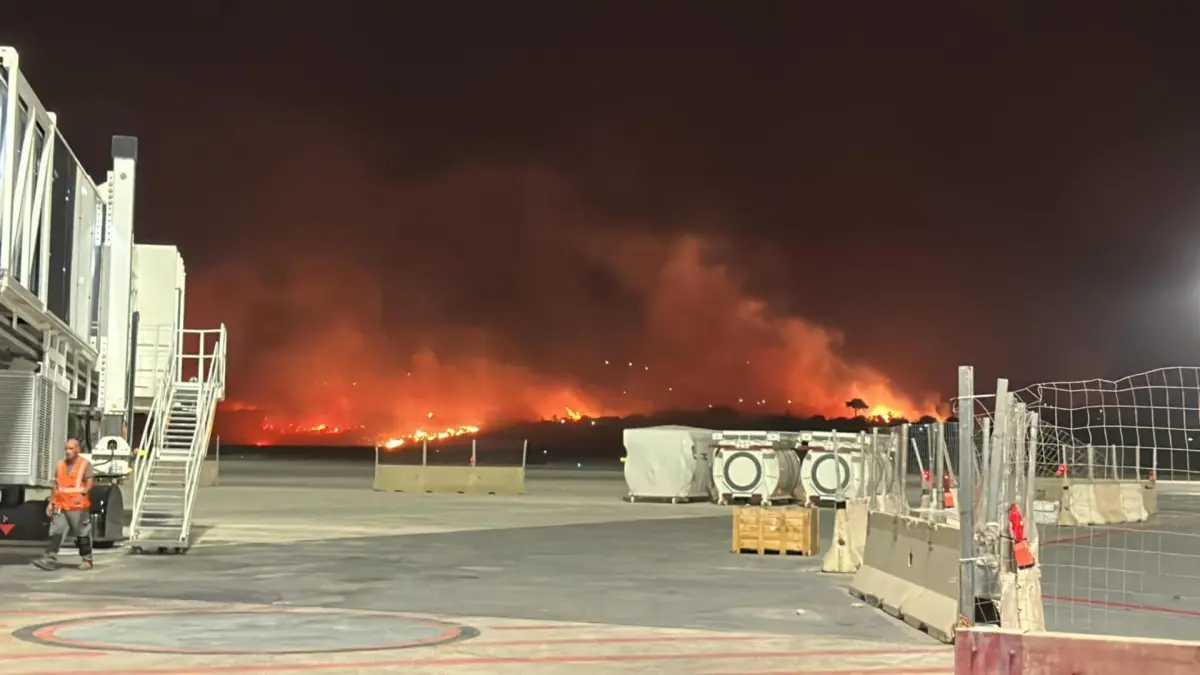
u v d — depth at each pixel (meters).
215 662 8.77
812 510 18.75
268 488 40.25
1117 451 29.27
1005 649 6.81
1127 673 6.51
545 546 19.69
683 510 30.30
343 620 11.13
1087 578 15.70
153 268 21.38
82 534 15.16
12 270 13.29
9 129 13.06
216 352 21.38
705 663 9.13
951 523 11.42
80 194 17.55
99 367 19.05
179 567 15.77
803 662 9.23
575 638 10.26
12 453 14.27
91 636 9.95
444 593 13.39
